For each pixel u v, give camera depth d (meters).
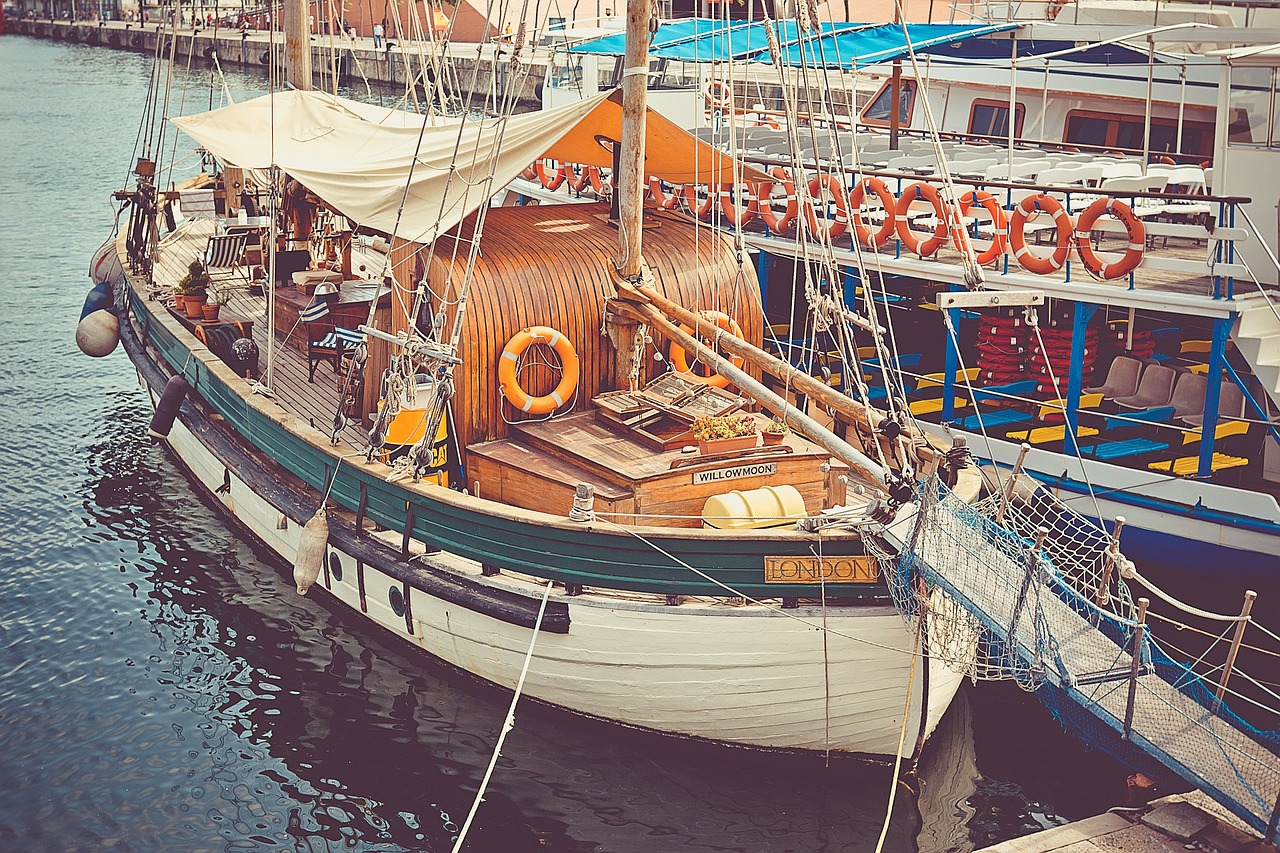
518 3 53.62
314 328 16.34
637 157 13.22
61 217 37.25
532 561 11.85
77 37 117.12
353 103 20.66
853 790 11.69
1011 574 10.51
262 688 13.38
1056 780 12.03
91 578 15.80
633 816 11.38
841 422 15.08
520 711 12.80
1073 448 15.34
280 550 15.64
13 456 19.77
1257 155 15.70
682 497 12.27
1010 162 17.72
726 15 13.91
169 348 18.22
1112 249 17.31
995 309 17.17
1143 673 10.77
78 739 12.53
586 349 13.81
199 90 65.06
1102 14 20.42
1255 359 14.21
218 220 23.08
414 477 12.84
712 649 11.23
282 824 11.33
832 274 11.76
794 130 11.77
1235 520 14.14
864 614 10.80
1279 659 14.19
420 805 11.59
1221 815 10.24
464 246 13.83
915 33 20.14
